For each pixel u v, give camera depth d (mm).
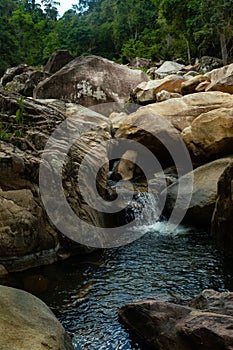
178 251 5387
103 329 3477
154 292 4148
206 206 6273
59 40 48062
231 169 5055
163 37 34062
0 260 4516
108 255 5270
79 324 3564
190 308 3266
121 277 4539
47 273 4625
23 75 17672
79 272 4680
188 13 25141
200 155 7840
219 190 5430
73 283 4375
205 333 2795
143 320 3340
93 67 14078
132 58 33969
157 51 33000
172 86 12789
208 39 24891
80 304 3922
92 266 4875
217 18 21828
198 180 6859
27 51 45688
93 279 4492
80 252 5227
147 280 4449
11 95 7281
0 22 44375
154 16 44000
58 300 3998
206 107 9086
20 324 2949
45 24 57000
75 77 13867
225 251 5234
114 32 45906
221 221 5305
